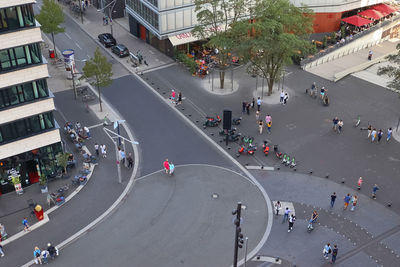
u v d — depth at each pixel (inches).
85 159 1780.3
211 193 1616.6
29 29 1411.2
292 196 1603.1
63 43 2755.9
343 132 1947.6
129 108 2121.1
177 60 2529.5
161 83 2337.6
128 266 1339.8
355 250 1387.8
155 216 1518.2
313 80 2383.1
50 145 1628.9
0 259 1364.4
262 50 2096.5
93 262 1354.6
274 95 2233.0
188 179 1684.3
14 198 1595.7
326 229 1465.3
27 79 1471.5
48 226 1482.5
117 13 3120.1
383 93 2250.2
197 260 1357.0
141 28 2802.7
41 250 1390.3
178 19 2490.2
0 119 1471.5
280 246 1403.8
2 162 1556.3
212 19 2159.2
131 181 1673.2
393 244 1409.9
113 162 1769.2
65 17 3134.8
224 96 2222.0
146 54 2640.3
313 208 1549.0
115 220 1504.7
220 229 1466.5
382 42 2881.4
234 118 1998.0
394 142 1883.6
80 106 2129.7
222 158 1795.0
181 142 1888.5
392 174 1705.2
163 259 1360.7
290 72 2459.4
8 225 1485.0
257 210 1541.6
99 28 2982.3
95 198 1595.7
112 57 2598.4
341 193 1615.4
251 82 2347.4
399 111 2100.1
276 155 1791.3
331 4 2763.3
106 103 2159.2
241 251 1384.1
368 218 1508.4
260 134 1934.1
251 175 1704.0
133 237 1439.5
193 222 1494.8
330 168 1737.2
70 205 1565.0
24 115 1515.7
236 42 2081.7
